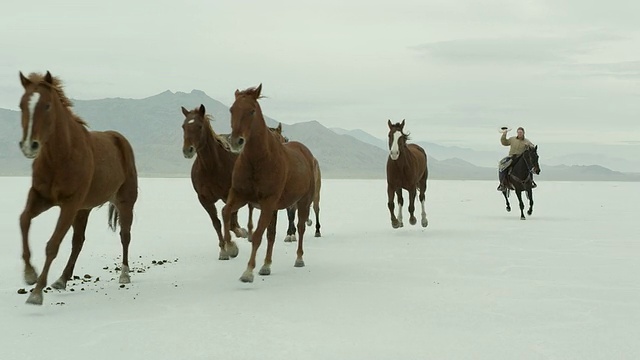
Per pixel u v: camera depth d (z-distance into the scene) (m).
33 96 7.14
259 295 8.18
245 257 11.92
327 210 25.73
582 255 11.81
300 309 7.33
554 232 16.14
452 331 6.32
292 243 14.14
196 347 5.76
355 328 6.44
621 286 8.71
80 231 8.91
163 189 47.72
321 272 10.04
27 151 7.01
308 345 5.82
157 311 7.27
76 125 7.95
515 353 5.56
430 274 9.75
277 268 10.51
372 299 7.88
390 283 9.00
